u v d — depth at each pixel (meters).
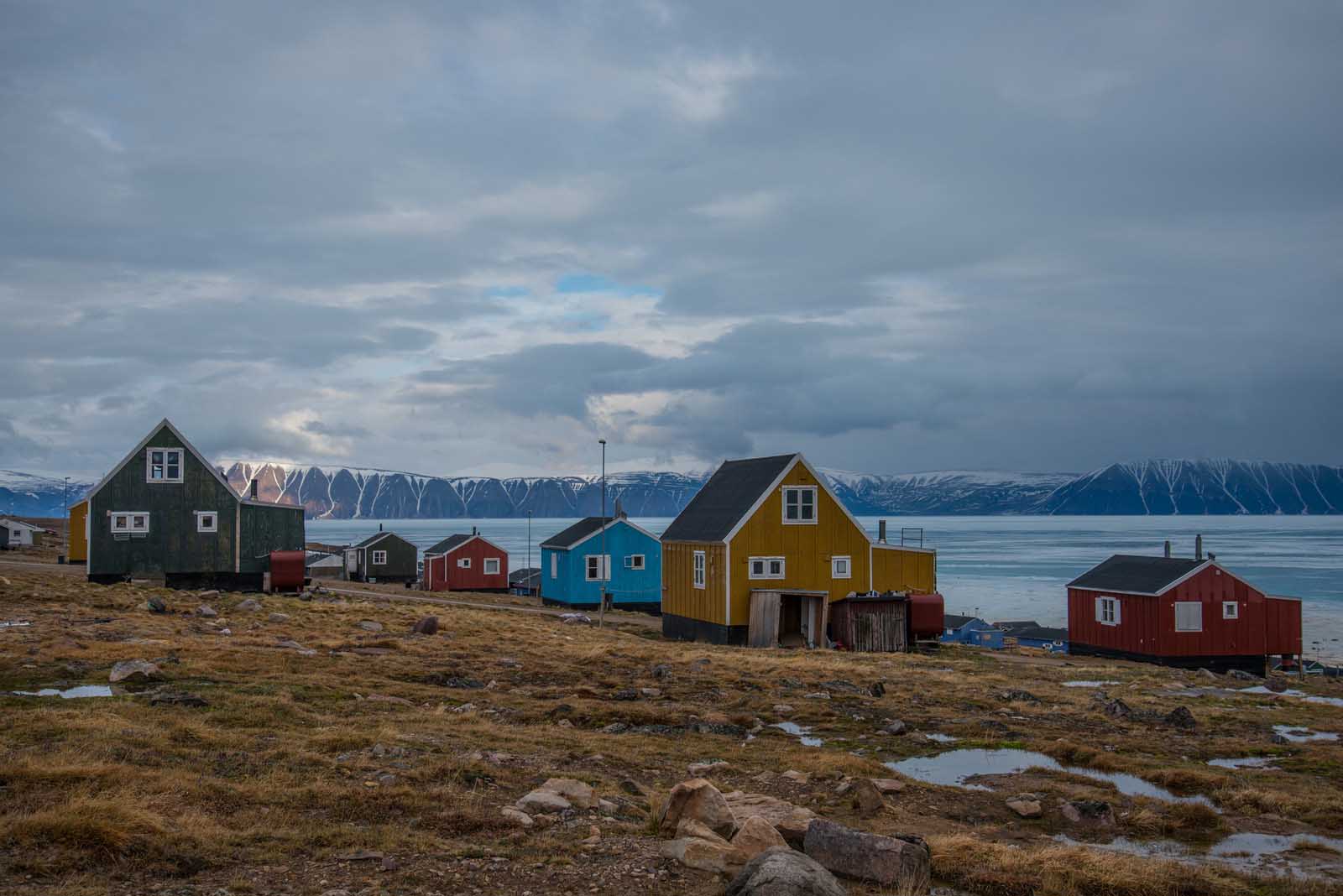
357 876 10.54
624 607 70.69
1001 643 73.56
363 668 26.34
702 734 20.95
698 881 10.91
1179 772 18.14
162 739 15.39
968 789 17.09
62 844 10.51
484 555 90.81
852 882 11.30
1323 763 20.00
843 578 50.28
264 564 57.62
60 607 36.31
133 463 55.00
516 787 14.85
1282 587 133.50
